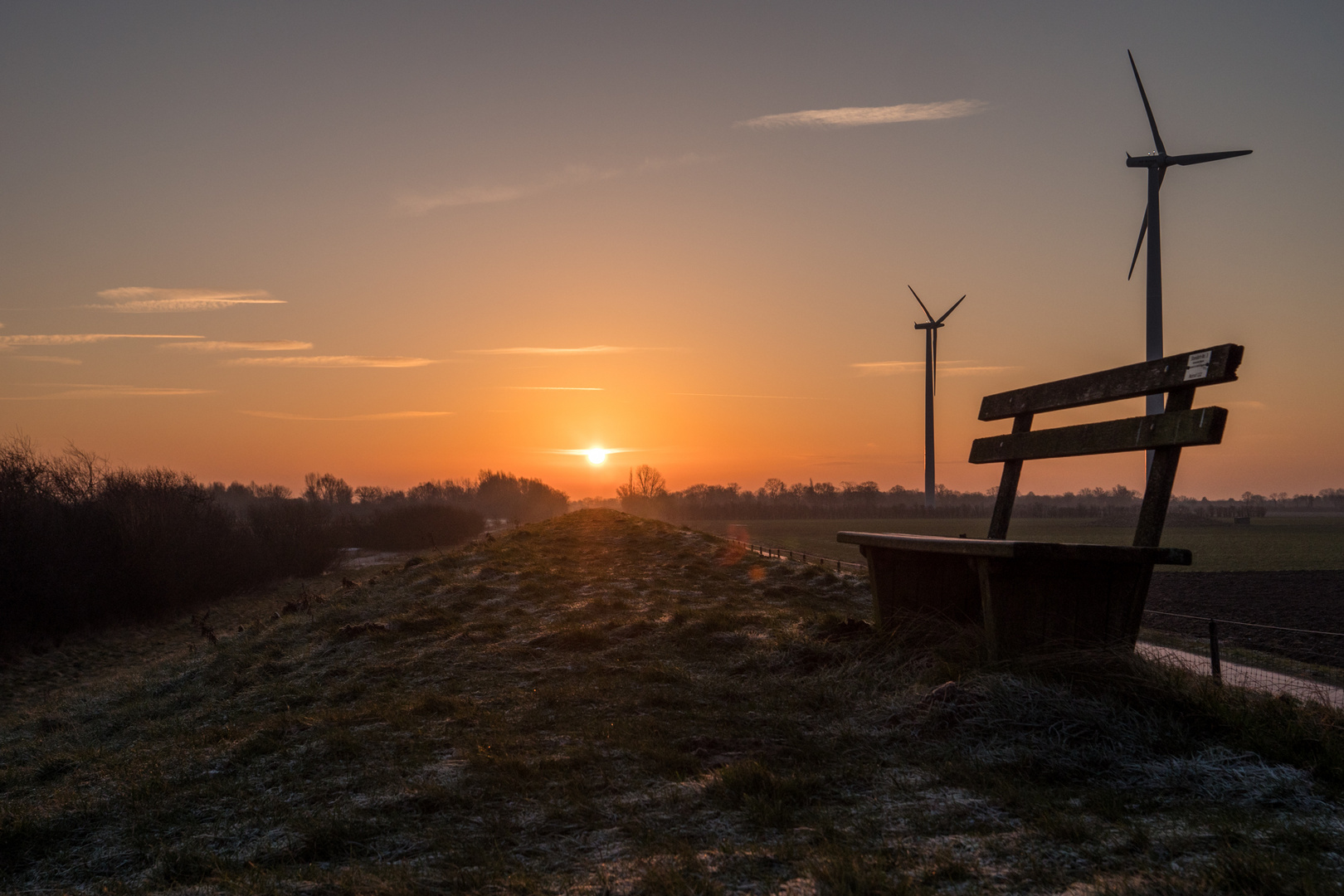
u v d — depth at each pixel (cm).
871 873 320
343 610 1511
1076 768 446
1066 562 596
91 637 2645
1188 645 1248
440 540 6950
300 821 445
